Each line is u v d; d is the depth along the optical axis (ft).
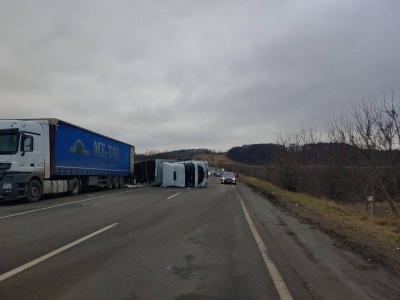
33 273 20.62
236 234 34.50
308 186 112.37
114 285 18.88
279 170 130.00
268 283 19.80
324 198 92.53
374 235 35.86
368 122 67.26
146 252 26.32
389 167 59.16
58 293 17.51
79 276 20.24
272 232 36.22
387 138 59.77
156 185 132.67
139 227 37.09
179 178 125.39
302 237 34.01
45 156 65.98
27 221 39.96
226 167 402.93
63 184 74.38
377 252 28.45
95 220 41.45
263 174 194.59
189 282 19.66
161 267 22.48
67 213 47.34
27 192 60.85
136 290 18.20
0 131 59.00
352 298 17.85
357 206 75.20
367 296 18.19
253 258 25.27
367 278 21.27
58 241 29.45
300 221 45.27
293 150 122.11
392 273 22.58
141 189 108.78
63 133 73.05
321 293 18.45
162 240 30.78
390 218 51.29
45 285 18.63
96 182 93.30
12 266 21.94
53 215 45.24
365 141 63.31
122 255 25.25
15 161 58.39
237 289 18.72
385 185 60.13
